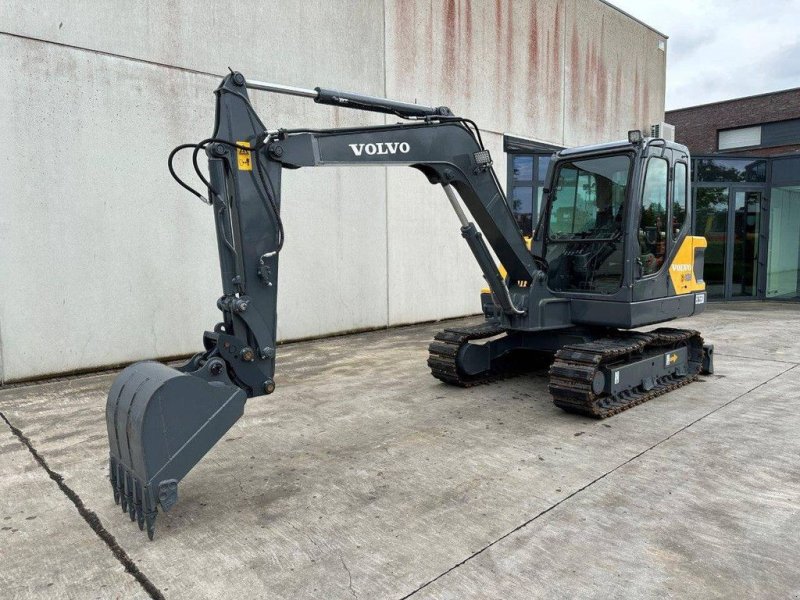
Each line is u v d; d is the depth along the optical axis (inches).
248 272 133.0
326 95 147.2
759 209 517.0
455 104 403.2
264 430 182.5
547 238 227.8
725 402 204.7
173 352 284.5
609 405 192.9
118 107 261.0
